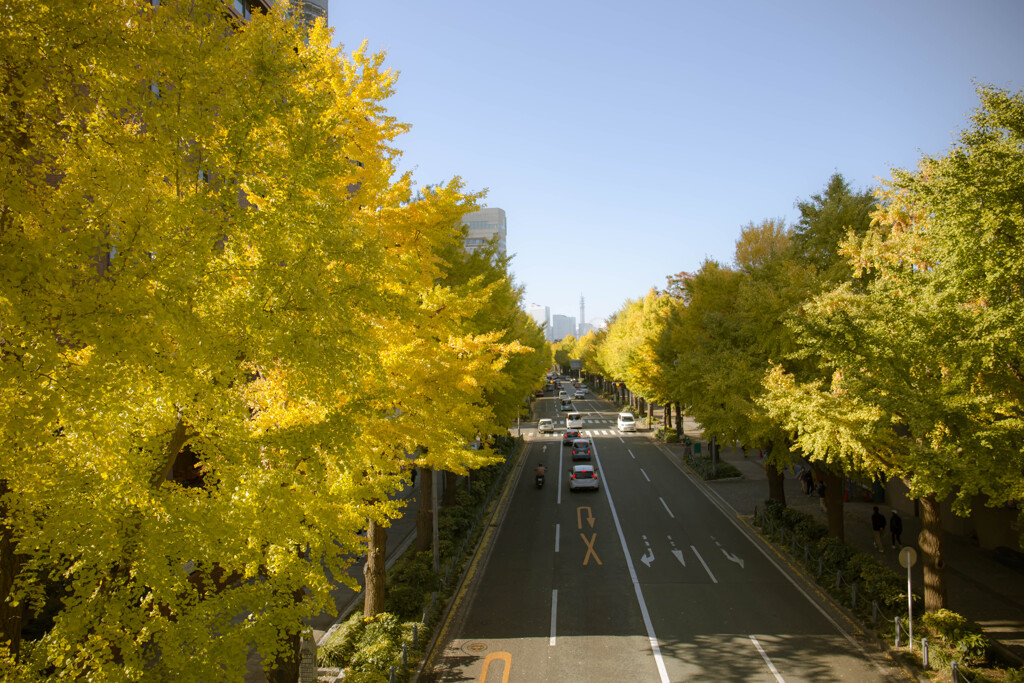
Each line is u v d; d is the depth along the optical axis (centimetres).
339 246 585
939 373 1116
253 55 535
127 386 495
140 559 501
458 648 1374
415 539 2156
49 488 484
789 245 2209
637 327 4712
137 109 529
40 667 487
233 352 520
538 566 1947
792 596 1648
